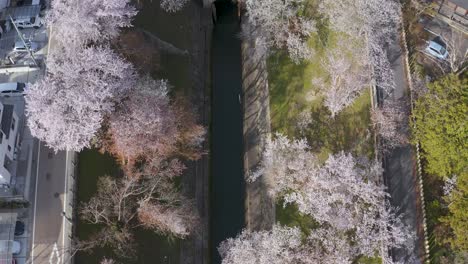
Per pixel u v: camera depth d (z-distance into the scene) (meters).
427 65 62.16
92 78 48.59
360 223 50.69
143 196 52.16
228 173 60.06
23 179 51.19
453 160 50.66
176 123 51.81
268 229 55.47
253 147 60.25
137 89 50.50
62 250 48.50
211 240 56.47
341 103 57.75
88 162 52.53
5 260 46.28
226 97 64.38
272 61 63.41
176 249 53.44
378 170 54.03
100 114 48.34
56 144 48.97
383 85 58.16
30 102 47.81
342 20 59.28
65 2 51.88
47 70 54.25
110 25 52.75
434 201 53.81
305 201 52.91
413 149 56.53
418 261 51.69
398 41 62.62
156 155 50.28
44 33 59.09
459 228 48.28
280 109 60.78
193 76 63.50
